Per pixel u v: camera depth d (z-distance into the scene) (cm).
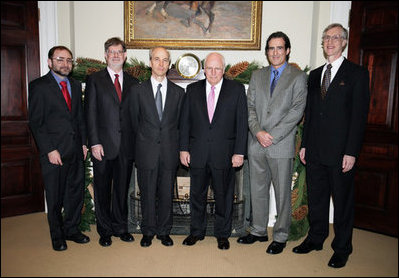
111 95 229
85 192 267
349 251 220
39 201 324
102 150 229
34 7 306
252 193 245
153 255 228
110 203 256
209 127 228
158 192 242
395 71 267
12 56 303
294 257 230
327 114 216
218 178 232
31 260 219
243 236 257
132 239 249
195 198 240
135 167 262
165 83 234
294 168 262
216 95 233
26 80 309
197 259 224
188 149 237
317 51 291
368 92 210
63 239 238
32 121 222
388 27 267
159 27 309
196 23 306
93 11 316
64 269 207
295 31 301
